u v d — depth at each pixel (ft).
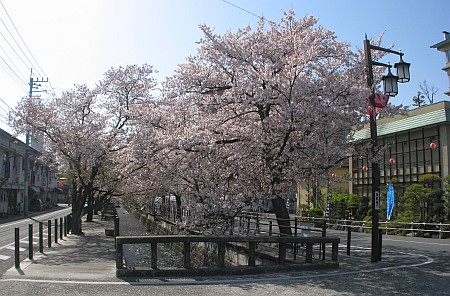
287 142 42.68
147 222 105.91
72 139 72.33
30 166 184.85
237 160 45.06
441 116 90.02
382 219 93.04
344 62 45.88
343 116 41.39
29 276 30.53
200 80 47.42
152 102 75.66
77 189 92.38
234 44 44.57
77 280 28.50
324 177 44.47
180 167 45.37
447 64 103.55
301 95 39.11
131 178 68.33
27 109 72.90
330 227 108.47
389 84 40.55
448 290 25.94
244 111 45.32
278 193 43.68
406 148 102.53
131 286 26.55
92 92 77.71
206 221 42.65
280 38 44.75
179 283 27.61
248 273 31.22
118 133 75.00
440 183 86.48
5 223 108.99
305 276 30.55
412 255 44.50
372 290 25.84
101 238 74.49
